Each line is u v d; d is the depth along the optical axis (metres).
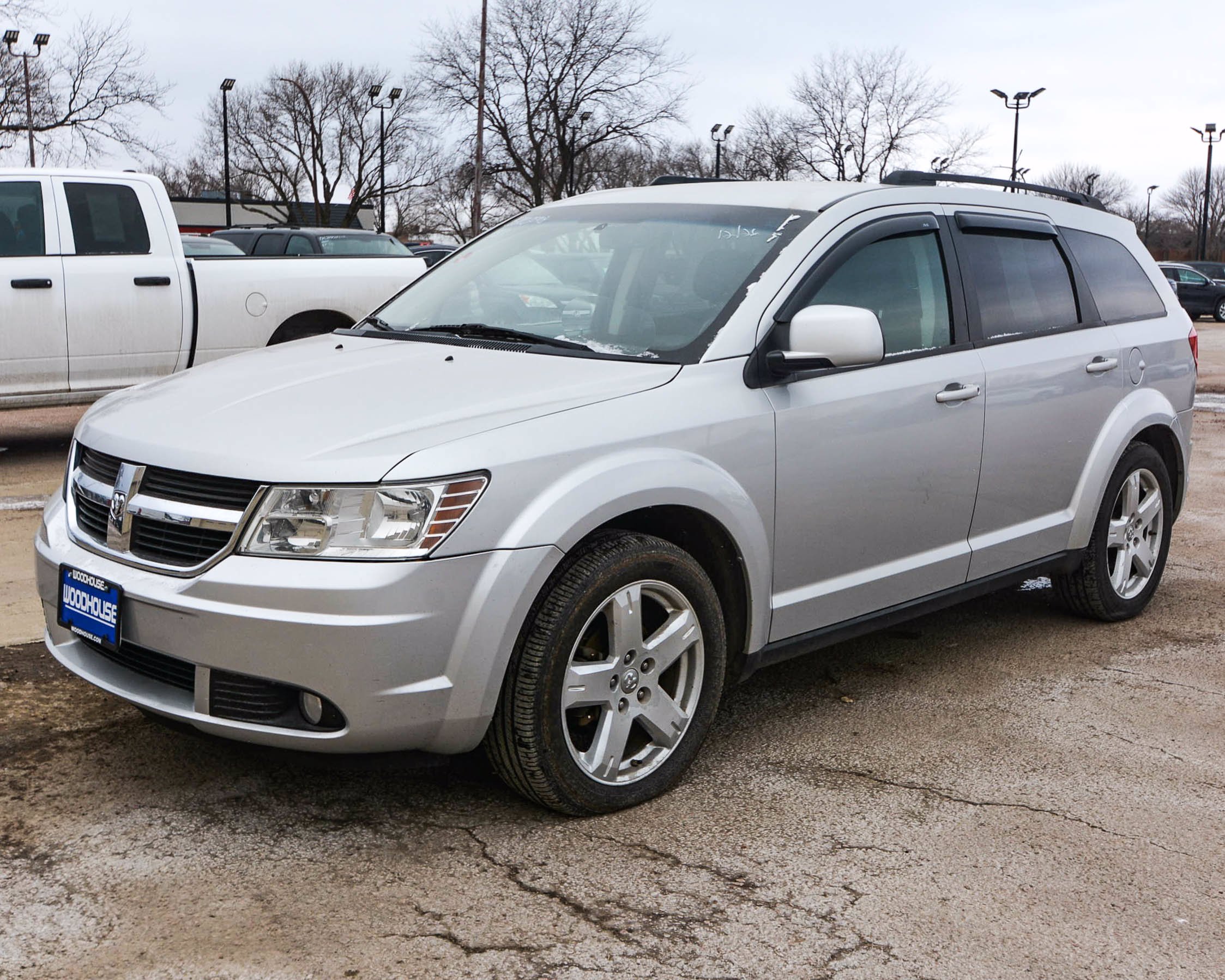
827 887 2.91
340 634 2.77
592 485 3.06
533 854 3.03
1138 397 4.99
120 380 8.05
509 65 47.38
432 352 3.71
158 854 2.98
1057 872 3.02
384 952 2.58
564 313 3.87
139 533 3.06
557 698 3.07
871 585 3.94
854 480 3.78
